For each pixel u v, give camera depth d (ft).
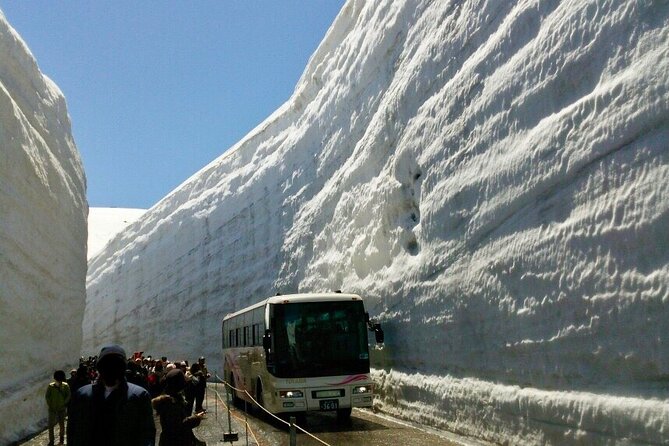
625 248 20.88
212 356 107.04
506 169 29.60
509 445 27.91
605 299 21.59
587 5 24.82
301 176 86.58
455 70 39.34
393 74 56.34
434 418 36.58
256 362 44.19
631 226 20.59
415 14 52.49
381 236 51.01
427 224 39.63
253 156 113.80
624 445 19.95
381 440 32.73
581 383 23.07
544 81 27.32
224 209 115.34
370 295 51.62
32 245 49.16
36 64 57.93
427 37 47.96
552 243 25.11
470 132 34.63
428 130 41.50
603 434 21.06
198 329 113.19
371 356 49.93
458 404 33.47
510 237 28.68
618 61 22.47
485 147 32.48
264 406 40.83
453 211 35.47
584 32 24.80
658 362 19.06
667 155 19.51
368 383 38.45
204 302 113.29
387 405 44.80
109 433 10.78
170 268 127.75
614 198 21.66
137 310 134.51
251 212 104.32
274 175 98.94
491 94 32.45
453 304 34.86
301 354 38.32
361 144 61.93
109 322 143.64
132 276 139.54
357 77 67.26
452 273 35.14
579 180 23.77
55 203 58.03
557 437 23.93
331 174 73.72
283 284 84.69
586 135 23.48
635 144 20.93
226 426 41.91
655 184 19.81
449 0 42.98
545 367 25.41
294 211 86.43
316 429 38.17
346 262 60.44
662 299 18.92
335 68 80.33
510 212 29.04
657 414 18.60
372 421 41.37
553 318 24.80
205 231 119.14
